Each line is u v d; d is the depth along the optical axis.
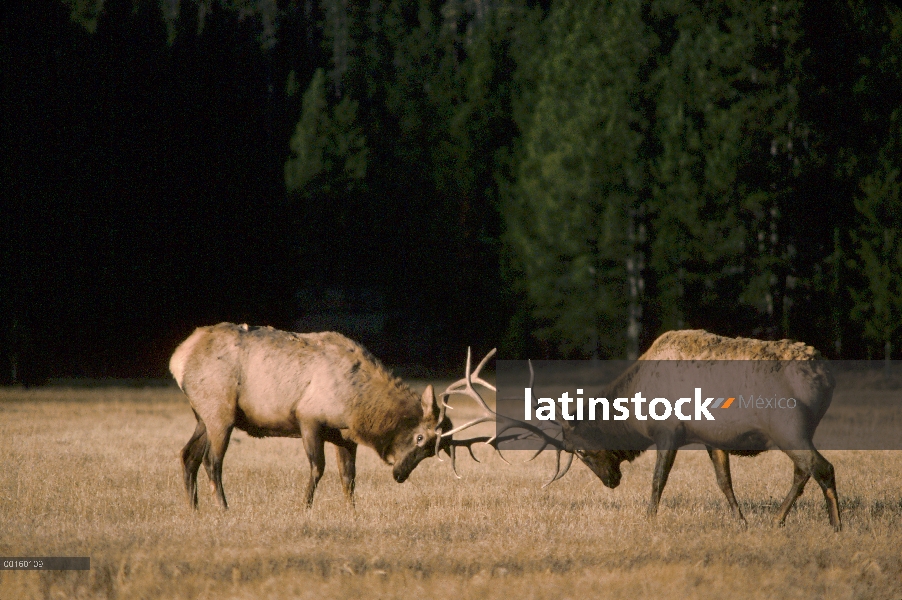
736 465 47.03
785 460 49.12
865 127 127.94
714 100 120.88
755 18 121.62
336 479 41.25
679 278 118.19
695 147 118.06
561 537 26.88
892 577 22.42
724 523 29.27
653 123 126.06
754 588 20.98
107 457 46.81
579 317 123.69
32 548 24.73
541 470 45.12
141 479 39.31
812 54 123.12
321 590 20.33
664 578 21.48
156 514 30.95
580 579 21.23
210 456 32.34
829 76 127.75
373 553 24.12
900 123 120.69
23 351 116.06
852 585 21.33
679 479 41.66
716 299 117.81
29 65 124.31
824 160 123.25
